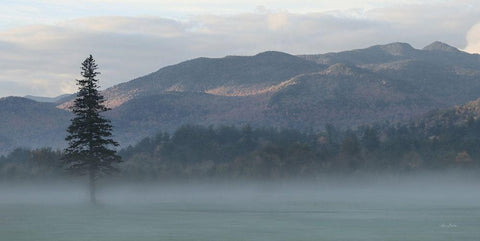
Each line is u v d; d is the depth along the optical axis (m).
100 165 181.38
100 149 180.00
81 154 178.50
